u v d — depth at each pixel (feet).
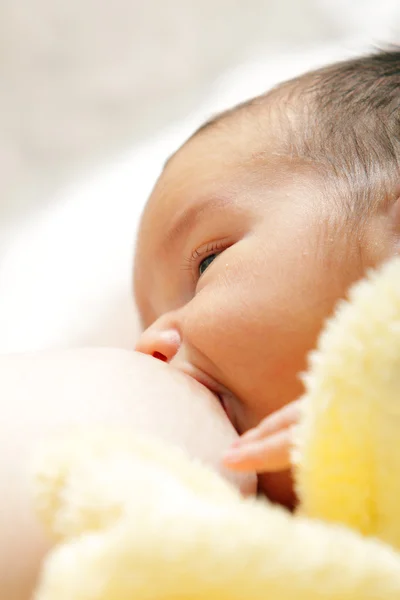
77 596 1.11
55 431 1.49
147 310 2.93
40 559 1.52
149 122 5.22
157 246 2.76
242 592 1.09
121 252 4.23
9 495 1.57
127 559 1.10
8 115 5.16
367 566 1.12
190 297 2.71
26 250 4.42
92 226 4.44
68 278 4.18
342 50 5.04
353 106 2.63
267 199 2.47
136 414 1.88
